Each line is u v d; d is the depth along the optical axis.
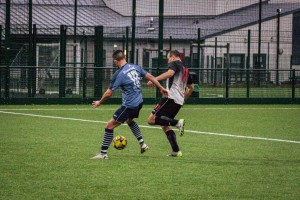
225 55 80.94
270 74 63.66
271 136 28.19
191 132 29.47
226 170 18.64
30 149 22.56
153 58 76.25
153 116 21.34
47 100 46.47
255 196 15.05
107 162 19.73
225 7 81.06
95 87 47.22
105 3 84.31
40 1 80.31
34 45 48.00
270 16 81.00
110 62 76.31
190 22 81.31
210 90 61.53
